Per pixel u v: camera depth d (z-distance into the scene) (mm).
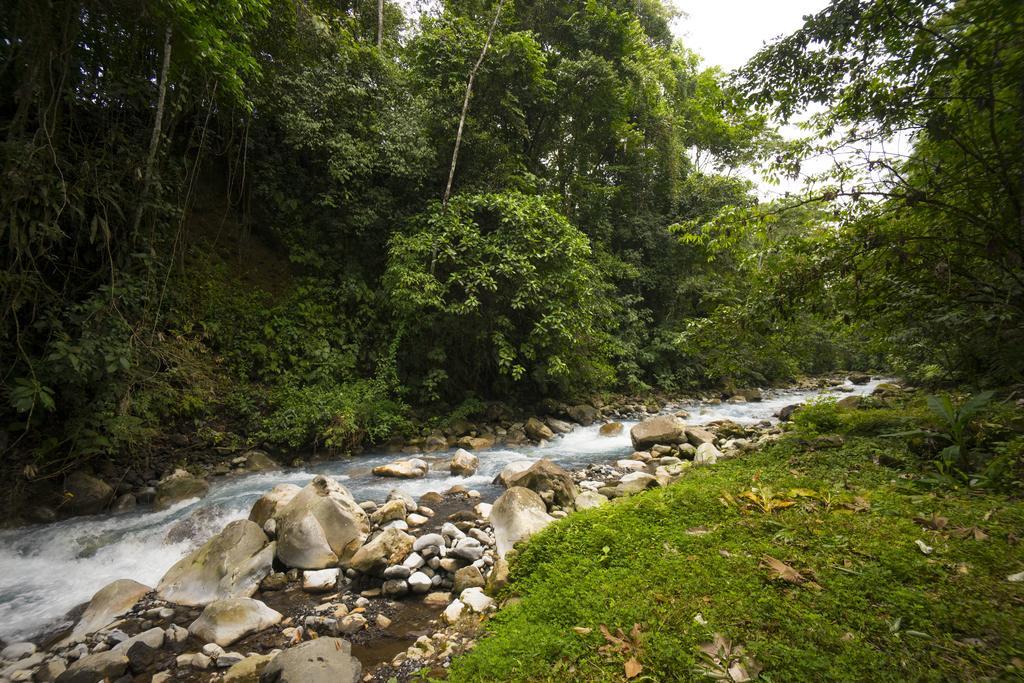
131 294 6434
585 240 10656
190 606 3531
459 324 9914
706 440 7586
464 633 2830
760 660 1837
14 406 5305
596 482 6090
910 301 5055
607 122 14109
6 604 3678
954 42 4105
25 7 5211
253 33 8242
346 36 10680
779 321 5617
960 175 4602
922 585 2199
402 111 11312
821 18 4742
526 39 10406
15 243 5156
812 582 2314
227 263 9586
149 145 7281
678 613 2205
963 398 5922
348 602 3547
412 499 5508
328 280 10242
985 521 2762
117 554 4449
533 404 11430
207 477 6570
